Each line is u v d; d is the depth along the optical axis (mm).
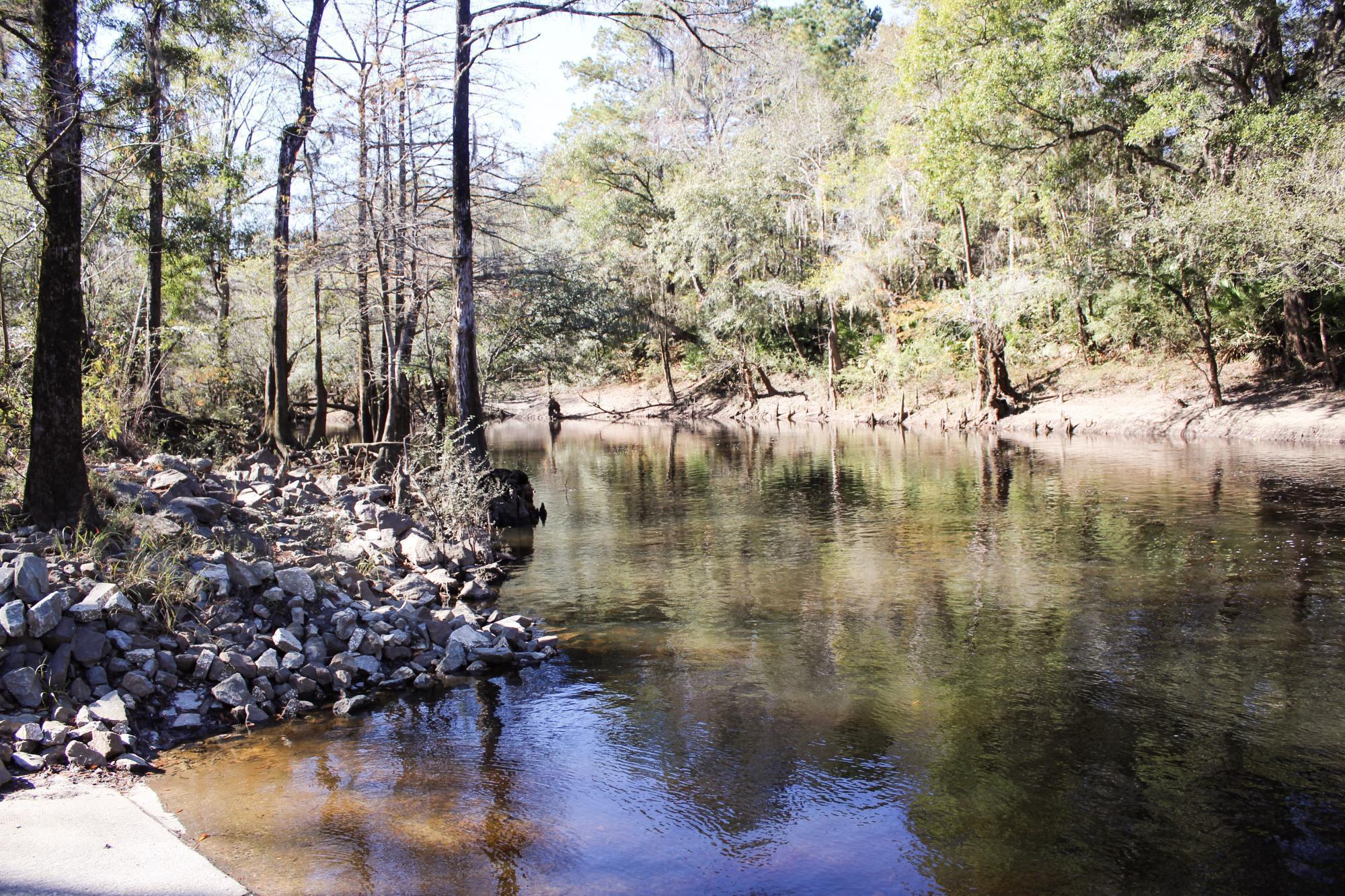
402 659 7840
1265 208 21094
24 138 8938
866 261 34062
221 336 22469
